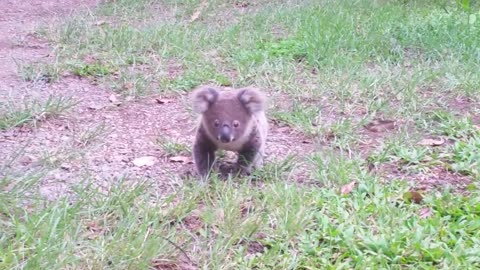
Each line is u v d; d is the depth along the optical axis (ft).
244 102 12.92
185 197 12.57
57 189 12.77
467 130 14.40
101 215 12.15
